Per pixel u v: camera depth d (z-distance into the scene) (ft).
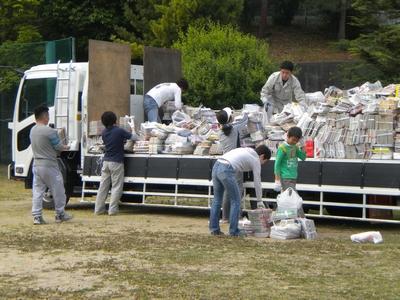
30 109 65.92
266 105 59.47
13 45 100.94
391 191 48.57
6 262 38.75
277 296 30.81
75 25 124.06
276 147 53.78
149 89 67.31
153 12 114.21
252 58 92.84
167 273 35.58
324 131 51.72
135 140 60.75
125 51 64.85
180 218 58.34
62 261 38.86
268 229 47.14
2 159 108.58
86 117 62.13
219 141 55.26
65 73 63.93
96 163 61.67
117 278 34.47
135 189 61.05
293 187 49.19
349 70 95.61
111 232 49.60
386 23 92.63
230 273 35.58
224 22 108.88
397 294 31.12
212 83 89.15
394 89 56.34
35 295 31.37
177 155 57.72
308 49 137.49
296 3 149.07
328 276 34.76
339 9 135.13
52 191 54.85
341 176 50.37
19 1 115.24
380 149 49.80
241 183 52.13
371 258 39.37
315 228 50.67
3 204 69.31
